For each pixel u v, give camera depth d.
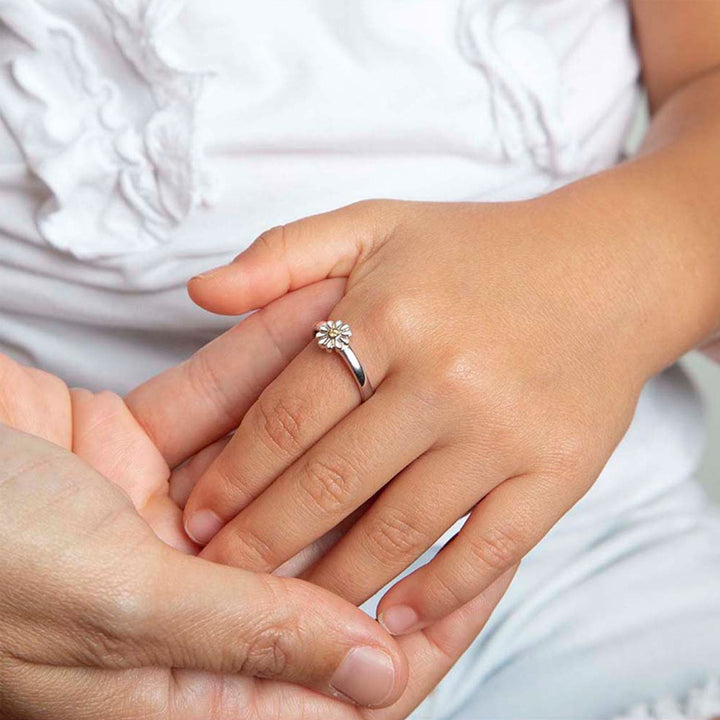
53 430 0.42
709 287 0.43
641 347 0.42
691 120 0.47
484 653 0.46
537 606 0.47
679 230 0.43
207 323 0.46
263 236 0.41
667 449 0.49
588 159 0.48
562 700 0.45
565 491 0.40
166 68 0.43
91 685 0.37
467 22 0.45
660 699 0.44
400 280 0.40
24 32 0.43
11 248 0.45
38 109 0.43
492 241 0.41
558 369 0.40
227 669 0.38
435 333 0.39
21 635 0.36
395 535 0.40
